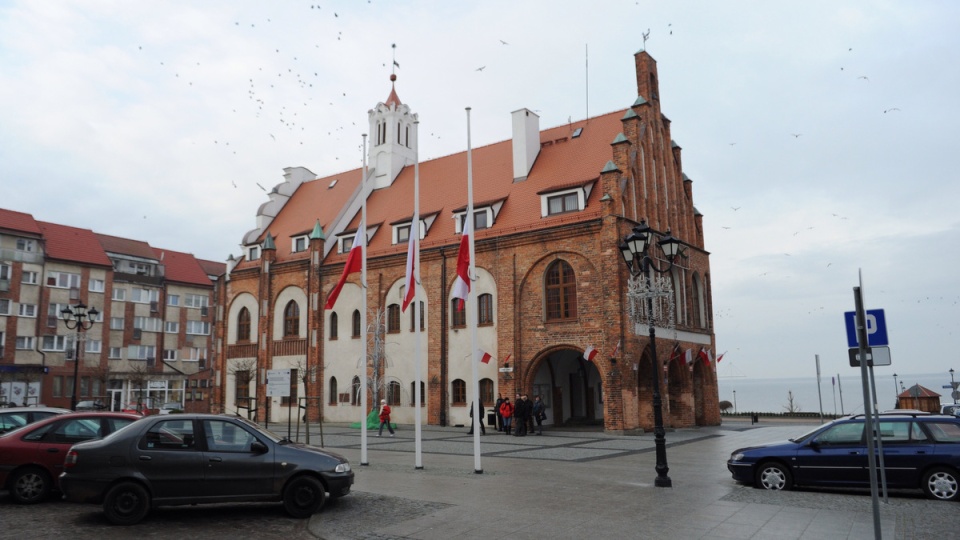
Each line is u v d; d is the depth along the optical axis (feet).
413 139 166.91
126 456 38.99
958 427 46.44
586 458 72.33
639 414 114.62
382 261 140.67
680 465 65.87
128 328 215.72
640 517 39.40
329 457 42.04
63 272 198.39
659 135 129.70
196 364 235.20
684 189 138.41
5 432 51.26
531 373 117.80
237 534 36.45
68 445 45.83
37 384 187.01
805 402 526.57
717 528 36.45
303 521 39.73
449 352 129.29
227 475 39.93
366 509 42.11
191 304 236.63
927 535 35.12
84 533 36.45
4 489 44.39
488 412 122.31
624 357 107.45
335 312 148.25
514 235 121.19
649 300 55.21
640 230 57.57
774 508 42.01
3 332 183.52
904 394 119.85
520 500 45.01
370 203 158.71
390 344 138.41
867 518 39.04
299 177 180.86
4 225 186.60
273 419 153.48
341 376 144.97
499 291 122.42
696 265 136.15
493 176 138.31
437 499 45.42
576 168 125.59
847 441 48.55
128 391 211.41
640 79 128.06
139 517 38.73
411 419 132.77
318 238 151.02
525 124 133.28
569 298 115.55
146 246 234.79
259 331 157.89
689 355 122.21
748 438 99.76
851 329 39.22
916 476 46.19
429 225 138.10
